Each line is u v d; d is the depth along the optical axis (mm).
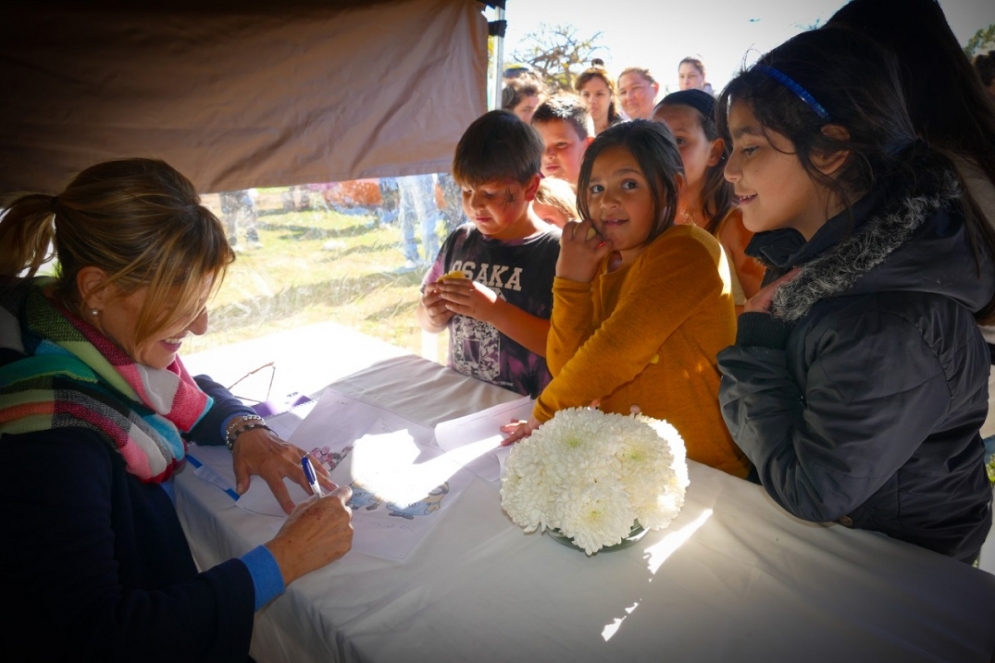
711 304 1200
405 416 1372
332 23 1748
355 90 1870
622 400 1297
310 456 1170
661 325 1142
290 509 1034
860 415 745
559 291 1358
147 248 829
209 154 1644
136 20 1440
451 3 2012
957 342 740
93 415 847
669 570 874
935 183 736
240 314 4973
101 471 824
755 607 801
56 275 917
